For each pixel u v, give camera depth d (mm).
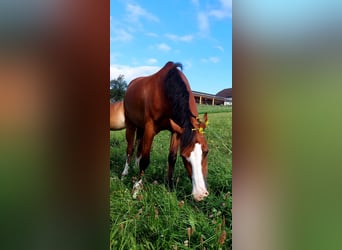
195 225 1873
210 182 1899
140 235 1868
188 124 1863
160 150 1877
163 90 1847
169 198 1880
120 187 1900
